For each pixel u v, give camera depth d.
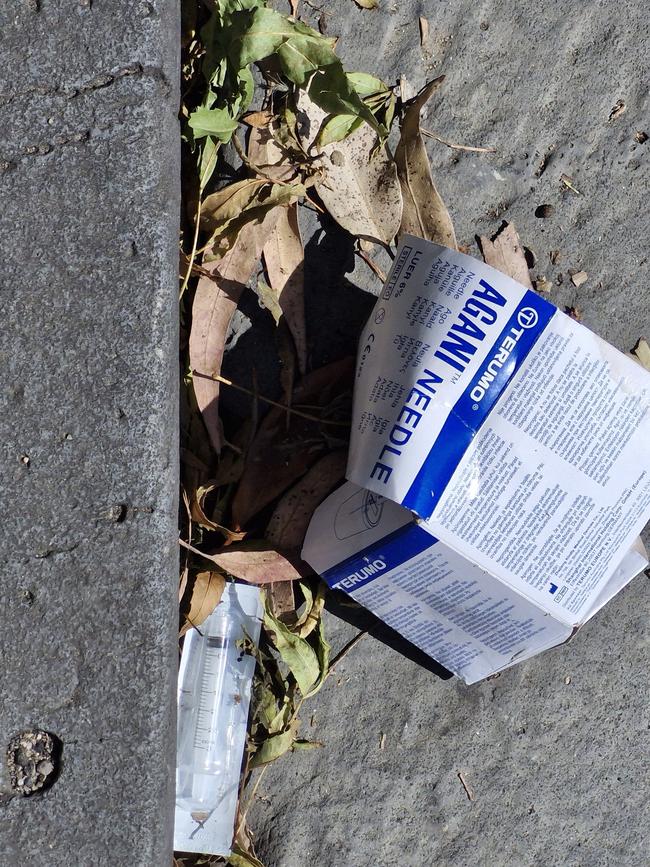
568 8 1.05
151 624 0.94
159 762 0.93
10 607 0.94
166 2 0.94
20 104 0.94
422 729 1.04
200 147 1.00
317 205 1.02
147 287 0.94
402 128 1.01
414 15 1.04
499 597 0.99
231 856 1.00
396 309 0.98
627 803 1.04
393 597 1.00
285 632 1.00
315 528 1.00
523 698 1.04
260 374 1.02
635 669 1.04
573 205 1.05
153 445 0.94
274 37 0.98
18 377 0.94
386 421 0.97
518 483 0.98
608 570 0.99
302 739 1.03
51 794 0.93
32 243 0.94
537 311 0.97
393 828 1.03
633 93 1.05
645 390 0.99
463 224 1.04
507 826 1.04
